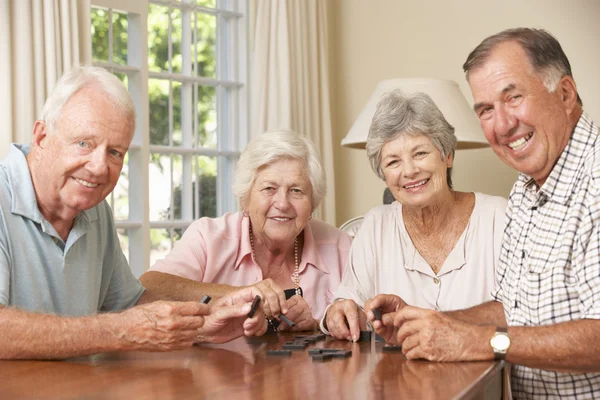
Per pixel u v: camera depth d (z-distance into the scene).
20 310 1.66
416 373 1.53
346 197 4.98
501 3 4.31
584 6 4.03
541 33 1.81
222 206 4.64
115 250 2.27
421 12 4.63
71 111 1.87
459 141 3.69
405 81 3.62
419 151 2.30
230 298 2.08
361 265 2.50
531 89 1.78
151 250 4.27
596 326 1.60
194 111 4.49
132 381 1.41
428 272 2.39
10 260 1.88
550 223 1.79
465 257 2.37
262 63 4.49
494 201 2.41
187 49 4.46
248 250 2.68
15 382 1.39
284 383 1.41
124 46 4.10
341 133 5.00
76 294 2.04
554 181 1.79
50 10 3.50
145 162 4.13
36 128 1.92
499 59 1.80
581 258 1.70
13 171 1.92
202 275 2.67
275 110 4.51
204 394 1.29
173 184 4.39
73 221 2.05
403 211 2.50
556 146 1.79
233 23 4.68
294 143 2.55
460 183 4.39
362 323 2.20
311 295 2.71
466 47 4.45
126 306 2.32
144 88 4.13
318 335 2.15
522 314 1.86
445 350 1.66
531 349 1.63
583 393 1.78
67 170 1.88
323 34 4.78
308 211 2.58
